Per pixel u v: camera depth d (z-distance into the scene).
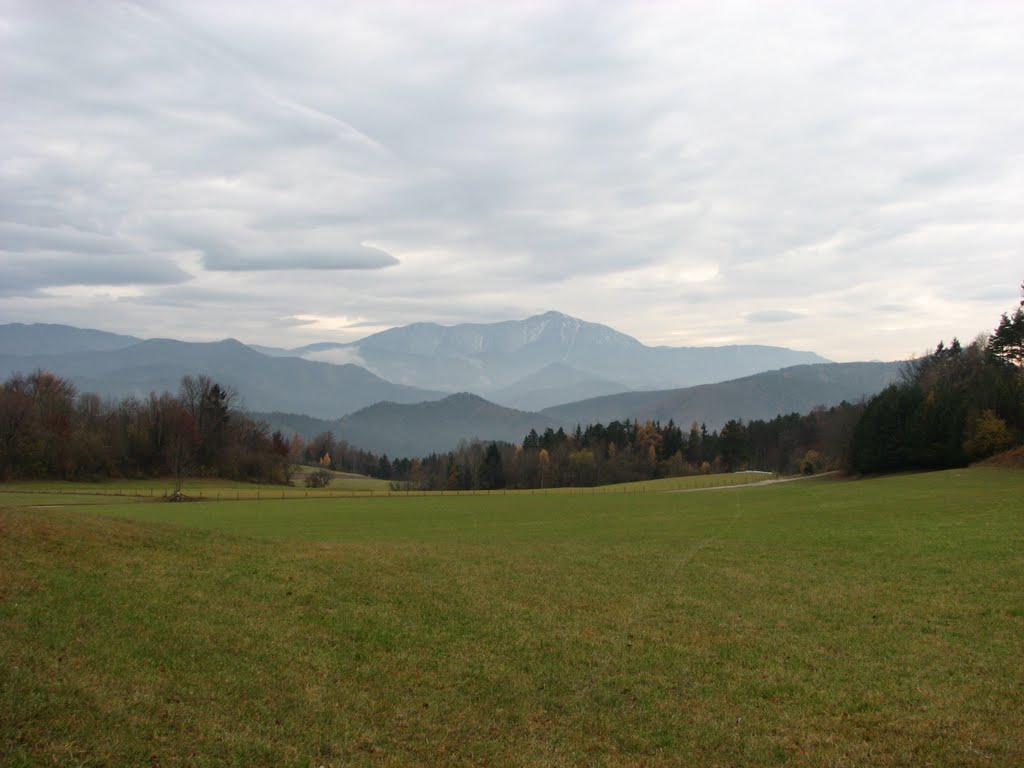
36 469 102.12
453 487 150.38
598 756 11.80
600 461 161.00
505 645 16.97
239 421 136.00
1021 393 86.62
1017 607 19.98
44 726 10.60
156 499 87.12
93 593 16.78
